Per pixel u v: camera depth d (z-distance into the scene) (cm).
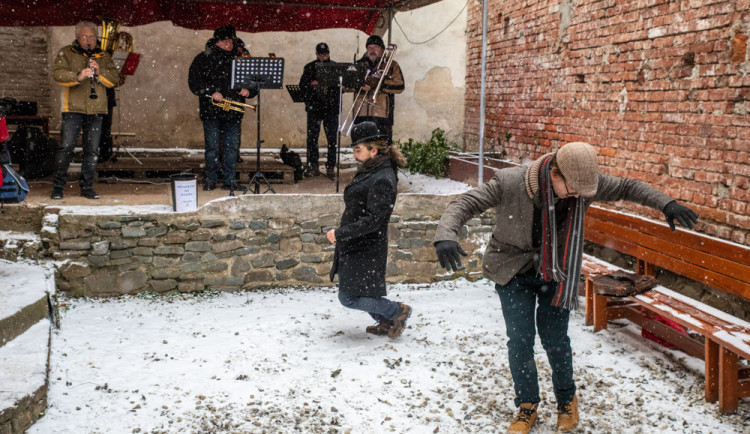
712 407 370
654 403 375
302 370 420
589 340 475
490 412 364
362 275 446
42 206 593
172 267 594
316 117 891
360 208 432
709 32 495
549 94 743
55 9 920
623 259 594
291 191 759
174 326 505
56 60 636
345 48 1159
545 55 748
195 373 412
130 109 1100
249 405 370
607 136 632
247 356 443
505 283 325
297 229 616
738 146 470
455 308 554
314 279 625
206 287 605
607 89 629
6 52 1034
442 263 297
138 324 509
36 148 789
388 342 472
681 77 527
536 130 779
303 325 510
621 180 322
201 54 732
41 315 431
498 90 892
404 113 1187
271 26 994
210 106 741
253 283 613
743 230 469
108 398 373
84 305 559
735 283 422
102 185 780
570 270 312
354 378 408
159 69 1099
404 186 844
